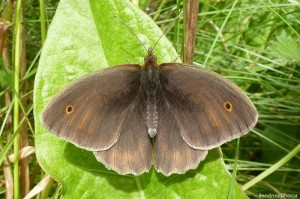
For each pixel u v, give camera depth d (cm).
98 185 16
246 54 22
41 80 16
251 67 22
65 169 16
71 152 16
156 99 16
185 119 16
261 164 19
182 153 16
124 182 16
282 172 20
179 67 16
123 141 16
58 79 16
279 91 21
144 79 16
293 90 20
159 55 17
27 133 19
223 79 15
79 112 15
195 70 16
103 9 16
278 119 21
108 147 15
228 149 21
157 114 16
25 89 19
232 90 15
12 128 19
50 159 16
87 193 16
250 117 15
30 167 20
